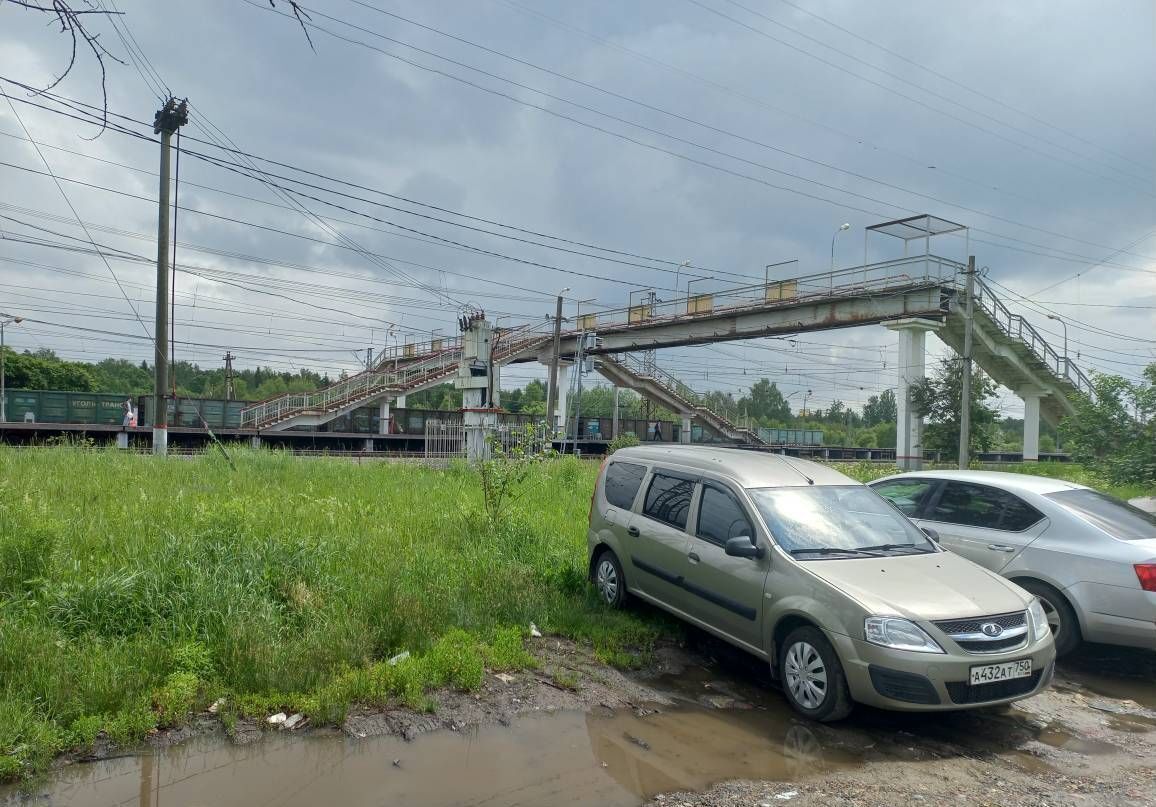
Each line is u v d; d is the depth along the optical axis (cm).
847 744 520
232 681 516
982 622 533
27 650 488
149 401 3575
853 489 703
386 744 476
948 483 848
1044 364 3794
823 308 3659
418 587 702
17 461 1316
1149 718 602
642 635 704
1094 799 457
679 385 5812
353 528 920
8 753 413
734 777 464
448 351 4759
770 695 605
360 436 4028
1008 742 539
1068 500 761
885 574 576
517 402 8744
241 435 3619
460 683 560
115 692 469
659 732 524
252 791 412
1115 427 1972
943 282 3203
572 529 1127
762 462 725
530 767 460
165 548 677
